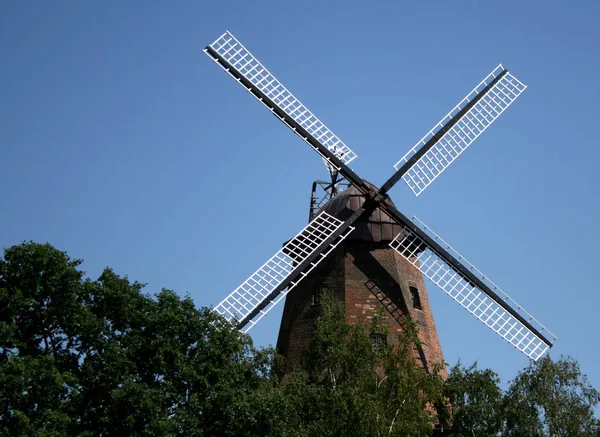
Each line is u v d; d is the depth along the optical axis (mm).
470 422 43531
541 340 51188
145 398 33344
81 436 32656
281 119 51094
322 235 50688
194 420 34469
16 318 34781
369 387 42812
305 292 51688
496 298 51281
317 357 44906
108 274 36969
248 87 51094
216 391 35844
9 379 31188
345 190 53406
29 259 34969
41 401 32438
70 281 35438
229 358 38156
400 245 51438
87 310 35062
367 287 50531
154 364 35844
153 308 37094
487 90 56750
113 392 33188
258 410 36375
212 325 38062
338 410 40250
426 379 43125
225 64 51062
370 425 39281
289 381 42844
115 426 34094
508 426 43719
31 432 31281
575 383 45125
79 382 34500
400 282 51125
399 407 41375
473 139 55500
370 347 44594
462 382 44844
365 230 51500
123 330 36562
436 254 51500
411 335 44375
